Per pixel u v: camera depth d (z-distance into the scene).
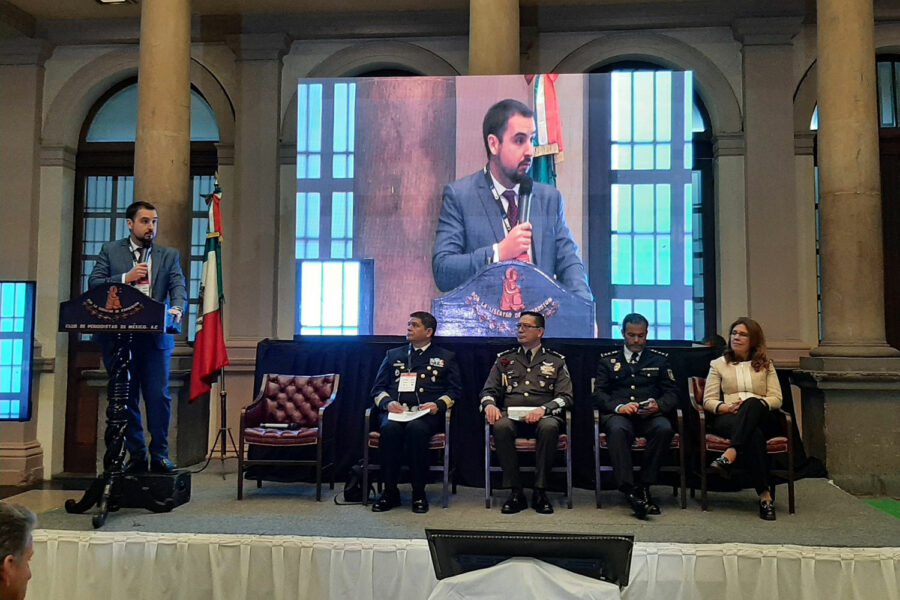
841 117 5.27
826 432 5.06
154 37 5.56
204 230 7.13
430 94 6.19
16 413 6.62
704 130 6.86
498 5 5.90
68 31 7.11
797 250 6.53
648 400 4.23
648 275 6.02
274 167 6.87
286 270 6.87
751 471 4.00
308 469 4.70
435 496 4.54
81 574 3.61
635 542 3.46
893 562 3.35
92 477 6.89
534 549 2.58
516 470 4.11
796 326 6.43
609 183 6.06
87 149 7.30
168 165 5.54
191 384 5.14
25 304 6.66
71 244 7.27
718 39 6.69
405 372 4.52
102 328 3.83
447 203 6.14
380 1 6.67
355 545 3.53
